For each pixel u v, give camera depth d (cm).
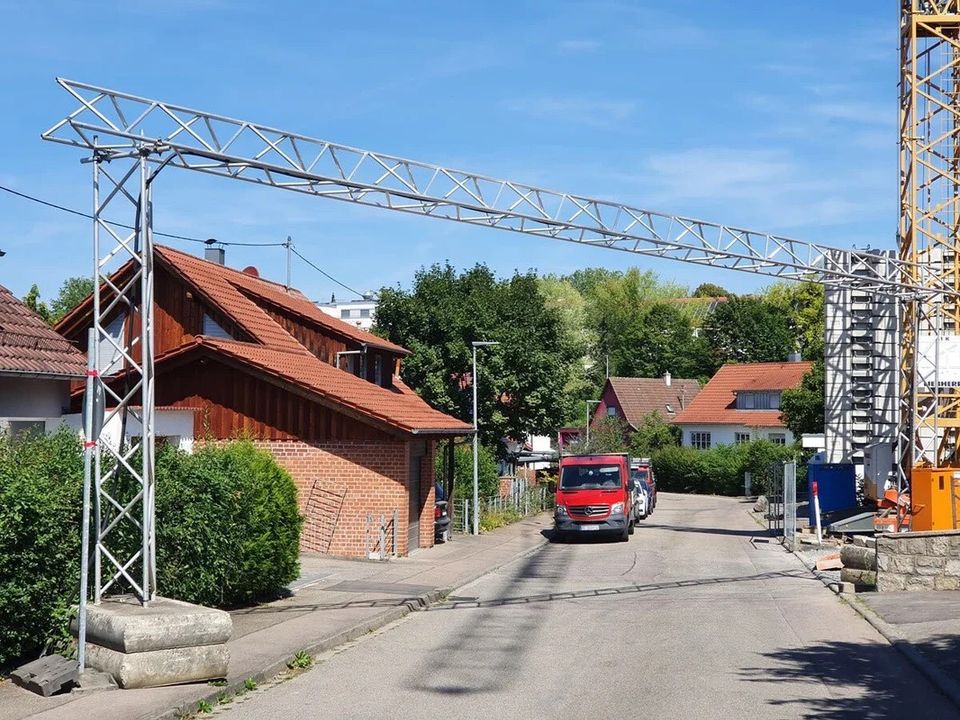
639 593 2181
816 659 1405
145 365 1451
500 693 1197
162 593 1611
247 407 2780
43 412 2219
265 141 1953
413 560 2717
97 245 1436
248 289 3616
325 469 2762
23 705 1102
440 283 5309
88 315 3234
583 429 8562
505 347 5072
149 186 1530
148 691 1170
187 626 1215
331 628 1606
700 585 2316
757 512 5091
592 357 10456
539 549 3266
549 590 2242
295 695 1195
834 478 3606
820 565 2547
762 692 1195
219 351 2717
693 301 11538
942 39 3469
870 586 2088
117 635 1198
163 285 3238
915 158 3456
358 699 1170
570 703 1142
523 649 1500
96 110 1642
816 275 3262
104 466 1512
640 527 4172
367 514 2741
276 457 2770
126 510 1403
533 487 5541
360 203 2202
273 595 1964
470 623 1759
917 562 2028
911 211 3453
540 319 5278
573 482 3525
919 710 1105
